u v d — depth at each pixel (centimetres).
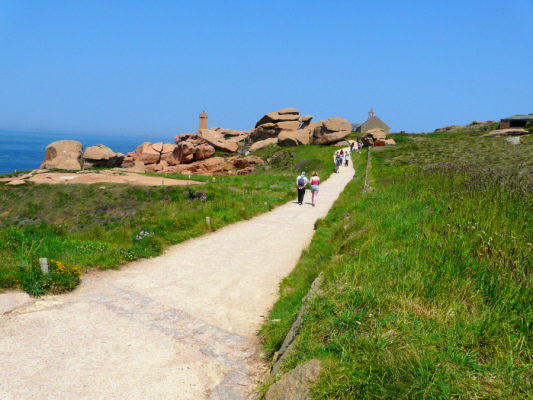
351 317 387
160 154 7231
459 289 393
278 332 535
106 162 6266
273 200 2050
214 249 1147
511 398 254
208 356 515
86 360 479
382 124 9556
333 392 304
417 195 995
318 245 1058
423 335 327
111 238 1175
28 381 424
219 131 10712
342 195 2230
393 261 484
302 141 6656
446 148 4847
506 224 575
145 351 515
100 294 727
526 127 6588
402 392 277
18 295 655
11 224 2695
